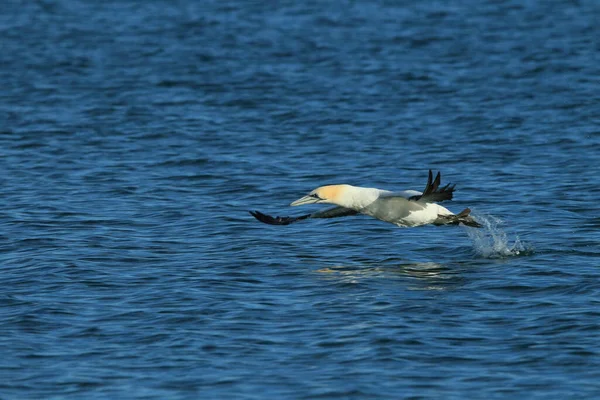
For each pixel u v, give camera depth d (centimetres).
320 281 2700
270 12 9019
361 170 4222
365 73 6494
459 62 6806
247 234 3225
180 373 2097
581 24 8131
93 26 8431
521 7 9006
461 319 2383
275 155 4516
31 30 8256
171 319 2403
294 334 2302
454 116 5281
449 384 2025
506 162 4300
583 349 2180
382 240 3144
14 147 4675
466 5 9169
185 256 2959
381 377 2059
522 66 6606
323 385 2027
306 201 2752
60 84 6253
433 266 2848
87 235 3206
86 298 2562
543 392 1981
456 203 3647
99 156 4503
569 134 4803
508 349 2197
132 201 3706
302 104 5641
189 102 5741
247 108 5578
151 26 8400
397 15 8725
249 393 1995
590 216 3388
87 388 2033
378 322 2362
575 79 6169
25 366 2139
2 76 6494
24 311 2461
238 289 2630
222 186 3962
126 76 6500
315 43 7569
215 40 7756
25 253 3000
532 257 2912
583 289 2575
